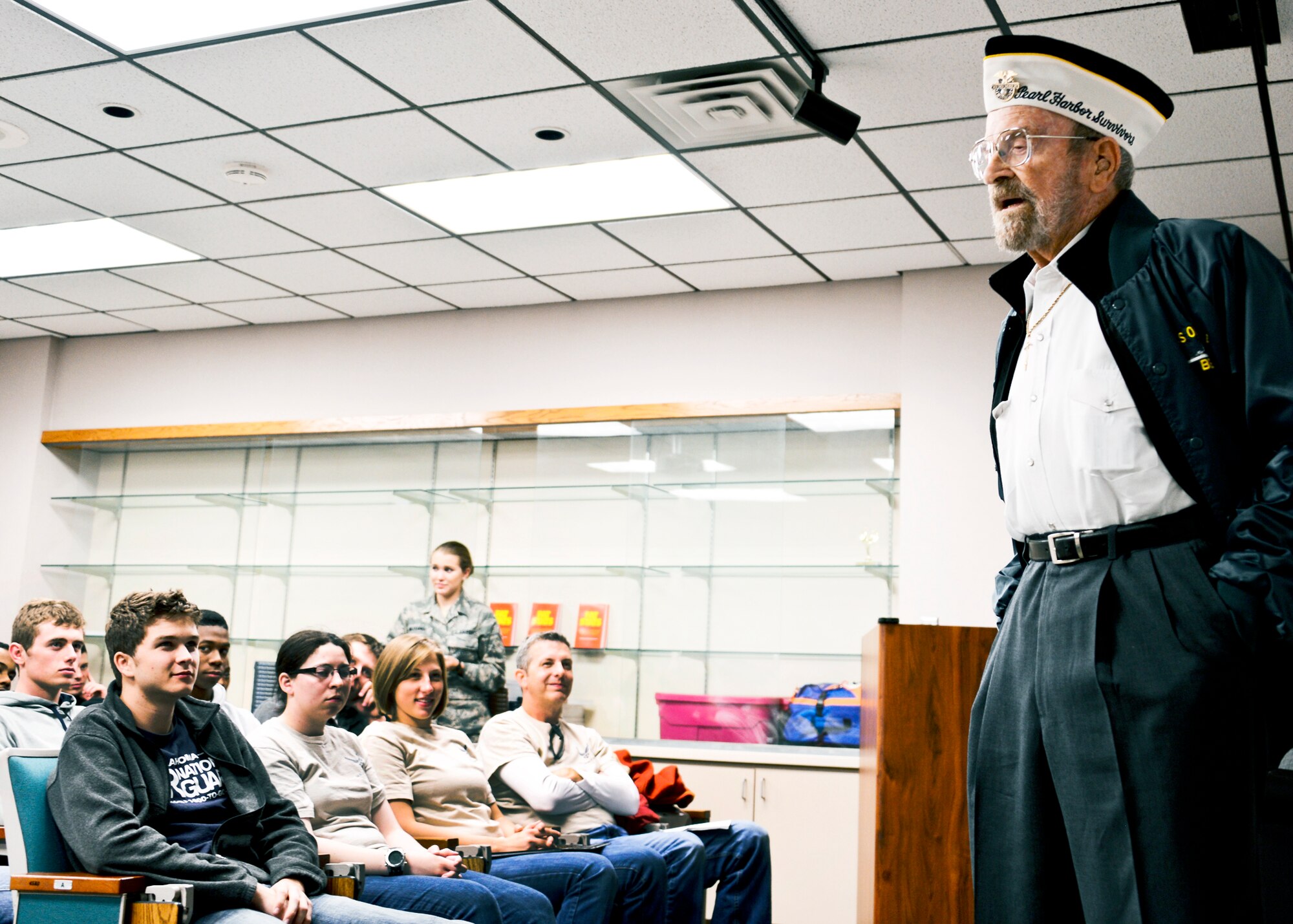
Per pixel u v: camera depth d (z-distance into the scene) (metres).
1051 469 1.44
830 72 3.85
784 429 6.07
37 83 4.10
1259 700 1.35
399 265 5.91
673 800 4.33
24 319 7.09
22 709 3.56
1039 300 1.52
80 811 2.28
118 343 7.39
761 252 5.55
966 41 3.62
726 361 6.09
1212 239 1.39
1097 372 1.42
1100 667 1.33
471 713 5.84
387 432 6.68
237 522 7.05
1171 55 3.61
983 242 5.29
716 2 3.46
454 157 4.62
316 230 5.46
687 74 3.91
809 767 5.24
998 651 1.51
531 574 6.43
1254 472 1.35
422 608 6.13
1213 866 1.26
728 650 6.01
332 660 3.10
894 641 2.90
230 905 2.33
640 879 3.42
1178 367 1.36
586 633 6.23
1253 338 1.32
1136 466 1.37
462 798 3.51
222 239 5.61
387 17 3.59
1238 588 1.25
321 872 2.58
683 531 6.20
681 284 6.08
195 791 2.54
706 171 4.65
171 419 7.17
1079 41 3.58
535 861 3.21
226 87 4.09
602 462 6.42
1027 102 1.47
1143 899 1.27
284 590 6.86
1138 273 1.41
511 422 6.43
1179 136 4.16
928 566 5.45
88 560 7.30
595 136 4.39
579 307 6.44
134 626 2.48
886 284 5.87
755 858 3.95
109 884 2.10
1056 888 1.40
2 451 7.39
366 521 6.80
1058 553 1.42
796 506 6.00
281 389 6.97
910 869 2.81
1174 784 1.27
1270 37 3.34
